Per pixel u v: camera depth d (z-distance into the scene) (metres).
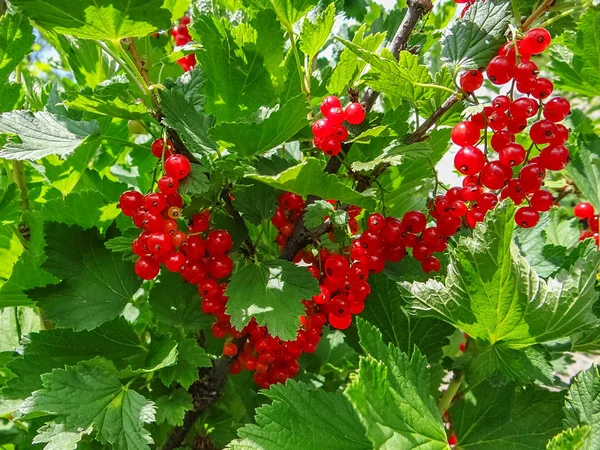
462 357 0.19
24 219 0.20
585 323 0.16
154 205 0.15
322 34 0.18
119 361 0.19
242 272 0.17
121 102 0.15
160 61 0.22
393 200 0.23
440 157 0.21
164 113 0.15
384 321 0.21
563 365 0.25
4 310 0.25
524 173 0.16
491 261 0.15
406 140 0.17
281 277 0.16
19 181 0.22
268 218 0.17
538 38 0.15
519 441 0.18
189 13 0.31
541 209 0.17
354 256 0.17
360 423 0.15
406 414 0.14
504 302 0.16
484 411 0.19
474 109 0.15
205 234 0.17
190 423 0.20
